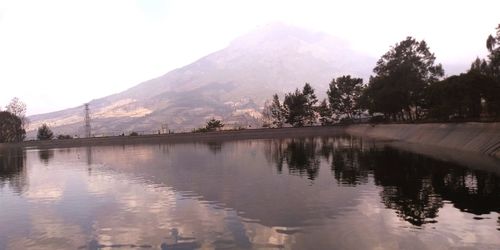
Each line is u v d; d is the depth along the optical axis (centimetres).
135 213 2222
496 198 2269
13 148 11006
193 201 2478
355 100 13125
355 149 5816
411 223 1838
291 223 1902
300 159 4788
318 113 14112
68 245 1719
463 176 2989
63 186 3375
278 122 14338
